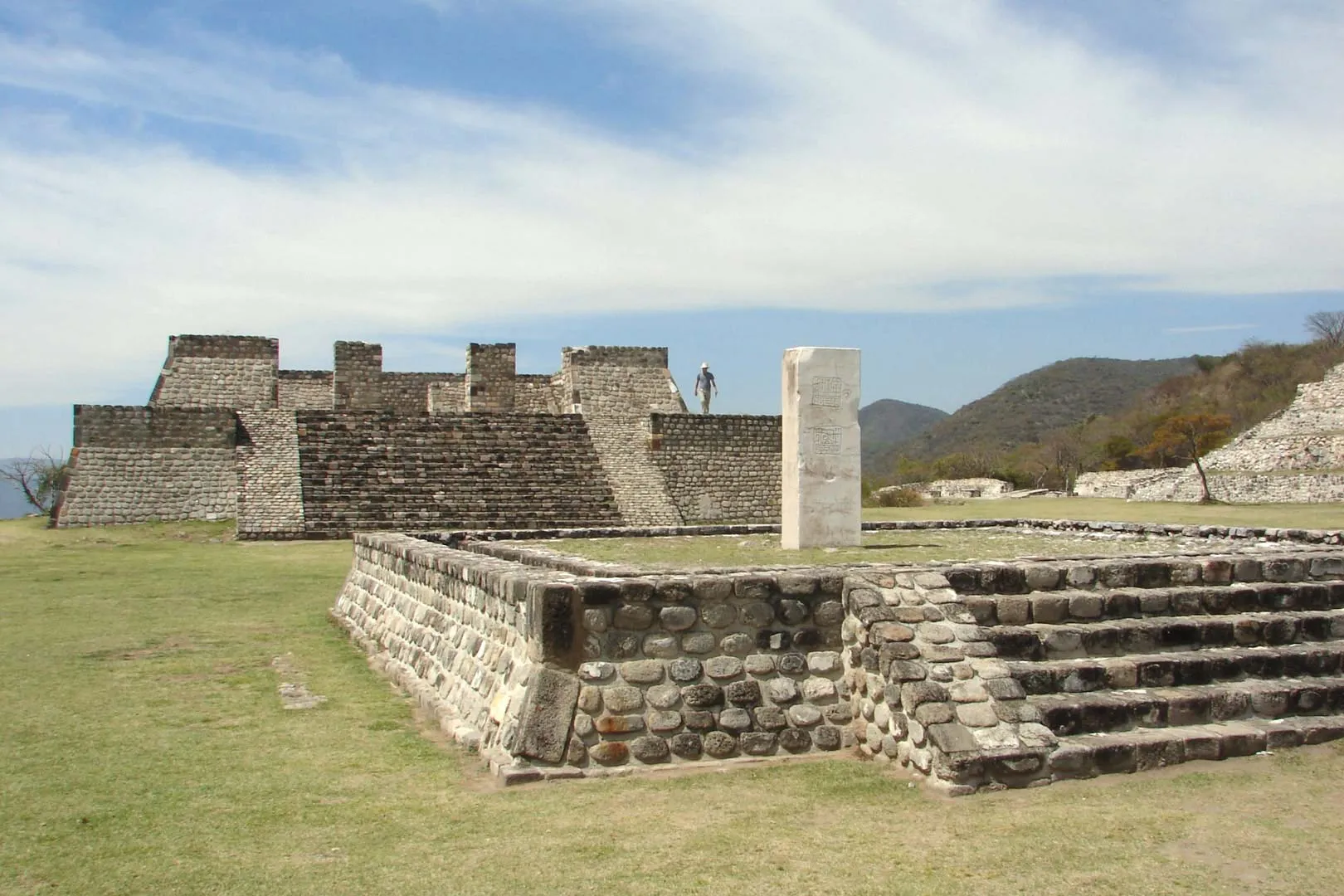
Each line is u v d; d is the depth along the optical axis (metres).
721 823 6.03
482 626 8.45
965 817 6.09
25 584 17.08
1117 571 8.30
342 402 34.50
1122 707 7.23
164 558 21.19
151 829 6.05
